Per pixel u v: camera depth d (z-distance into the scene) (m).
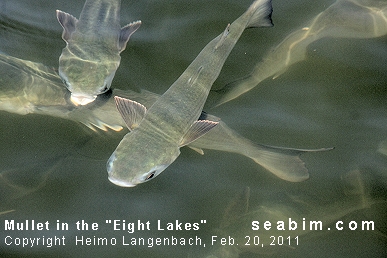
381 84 7.22
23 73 6.85
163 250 5.91
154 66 7.31
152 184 6.35
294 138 6.77
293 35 7.64
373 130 6.83
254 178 6.46
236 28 6.38
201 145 6.50
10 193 6.11
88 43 6.37
